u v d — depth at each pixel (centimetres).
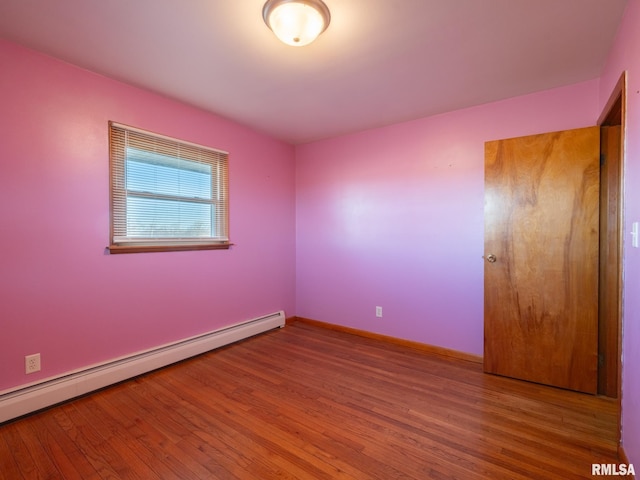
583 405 214
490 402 217
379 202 342
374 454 166
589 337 227
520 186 246
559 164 233
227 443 174
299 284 411
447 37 186
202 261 302
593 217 224
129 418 197
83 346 225
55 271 212
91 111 227
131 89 248
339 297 375
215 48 197
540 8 162
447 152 299
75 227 220
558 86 247
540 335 243
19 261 197
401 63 214
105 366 233
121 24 175
